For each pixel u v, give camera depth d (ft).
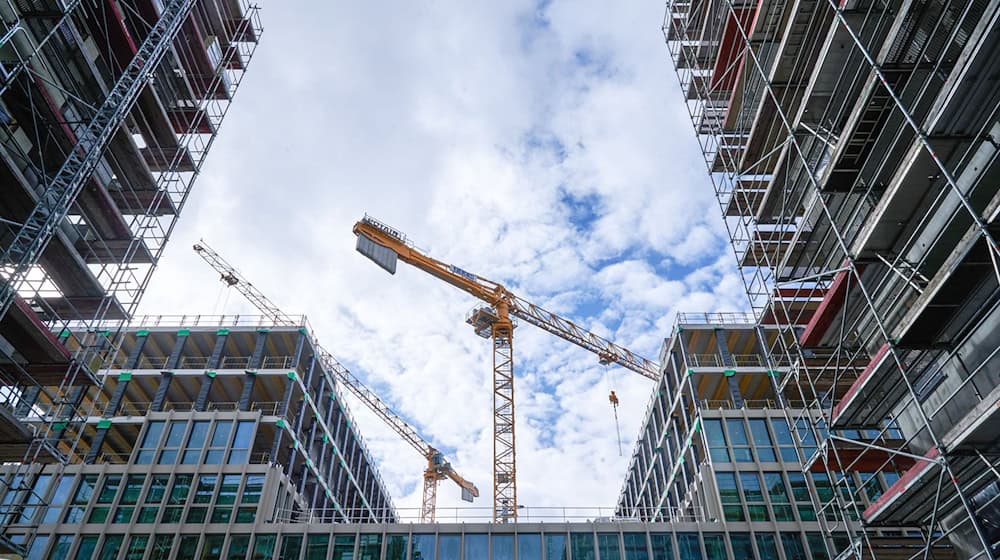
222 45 176.14
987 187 82.07
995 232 69.62
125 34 119.75
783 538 169.48
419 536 171.53
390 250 367.66
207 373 206.08
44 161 109.91
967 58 70.69
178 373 206.08
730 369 204.23
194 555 167.63
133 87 116.88
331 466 237.86
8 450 105.70
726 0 148.05
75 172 102.22
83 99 119.34
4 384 105.40
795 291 162.09
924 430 99.19
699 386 211.61
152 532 170.40
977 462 83.15
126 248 131.95
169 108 162.40
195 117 158.92
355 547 169.78
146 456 185.57
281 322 227.61
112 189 136.98
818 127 116.67
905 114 78.95
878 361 96.22
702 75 174.40
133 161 131.13
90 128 106.42
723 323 217.97
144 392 213.25
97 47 121.19
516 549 169.27
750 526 170.71
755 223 147.33
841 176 105.81
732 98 157.58
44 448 105.70
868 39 101.35
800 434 186.39
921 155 82.43
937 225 89.97
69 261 110.11
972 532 92.07
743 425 191.01
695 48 181.37
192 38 154.30
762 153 148.66
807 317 180.24
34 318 97.40
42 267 112.16
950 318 85.61
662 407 239.91
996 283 79.41
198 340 223.10
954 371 90.99
